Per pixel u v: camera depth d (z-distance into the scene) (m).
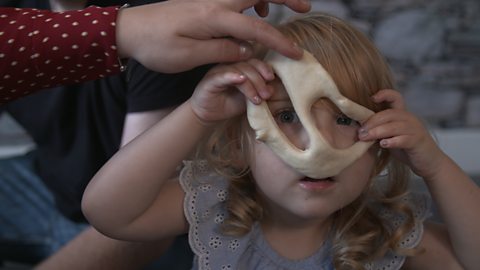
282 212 0.77
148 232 0.75
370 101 0.73
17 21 0.58
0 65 0.58
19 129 1.62
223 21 0.57
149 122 0.92
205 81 0.65
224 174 0.78
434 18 1.65
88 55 0.59
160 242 0.89
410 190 0.83
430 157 0.71
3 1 1.07
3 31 0.57
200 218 0.78
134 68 0.90
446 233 0.80
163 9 0.58
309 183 0.67
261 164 0.70
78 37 0.57
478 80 1.69
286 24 0.76
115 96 1.04
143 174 0.69
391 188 0.81
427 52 1.67
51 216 1.27
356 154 0.67
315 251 0.79
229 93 0.67
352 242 0.77
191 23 0.57
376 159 0.75
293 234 0.78
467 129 1.71
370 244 0.77
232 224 0.77
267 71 0.64
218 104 0.66
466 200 0.73
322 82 0.65
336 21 0.76
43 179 1.23
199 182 0.80
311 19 0.77
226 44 0.59
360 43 0.74
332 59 0.71
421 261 0.80
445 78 1.68
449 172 0.73
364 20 1.64
